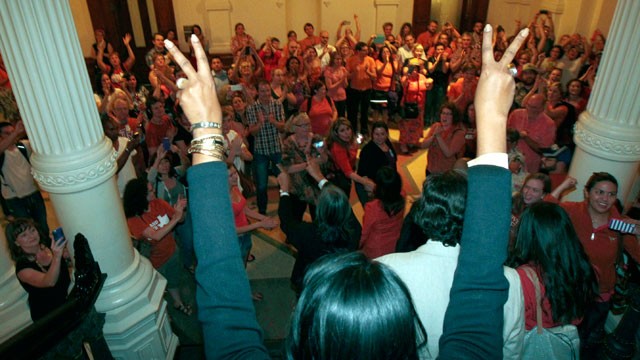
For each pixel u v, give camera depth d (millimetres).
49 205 6449
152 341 3348
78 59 2674
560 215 2232
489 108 885
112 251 3047
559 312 2164
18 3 2400
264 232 5586
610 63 3002
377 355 700
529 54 8414
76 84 2654
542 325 2209
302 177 4520
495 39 9180
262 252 5211
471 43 9117
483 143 890
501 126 886
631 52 2865
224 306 812
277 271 4891
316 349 730
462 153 5098
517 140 4465
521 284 2148
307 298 787
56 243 2883
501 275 840
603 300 3100
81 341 2156
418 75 7473
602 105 3094
